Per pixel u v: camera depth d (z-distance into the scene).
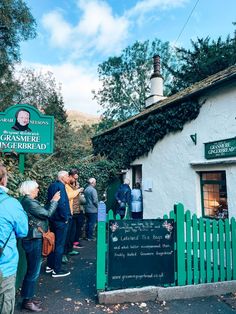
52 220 4.76
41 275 4.91
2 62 14.83
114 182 10.67
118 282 3.87
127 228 3.98
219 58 17.16
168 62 29.41
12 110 5.44
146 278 3.96
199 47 19.41
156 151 8.44
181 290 3.96
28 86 17.50
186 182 6.95
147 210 8.85
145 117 8.92
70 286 4.37
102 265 3.85
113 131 11.38
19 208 2.57
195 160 6.63
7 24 14.33
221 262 4.28
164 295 3.88
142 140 9.02
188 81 19.33
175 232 4.17
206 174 6.45
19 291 4.10
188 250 4.15
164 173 7.95
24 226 2.57
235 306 3.71
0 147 5.22
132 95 30.61
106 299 3.71
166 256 4.07
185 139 7.04
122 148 10.51
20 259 4.23
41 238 3.61
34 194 3.72
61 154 12.55
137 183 9.51
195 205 6.54
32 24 15.83
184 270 4.09
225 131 5.71
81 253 6.47
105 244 3.90
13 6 14.94
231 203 5.46
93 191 7.89
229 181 5.54
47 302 3.77
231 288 4.16
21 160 5.46
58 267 4.79
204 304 3.77
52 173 7.47
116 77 31.05
